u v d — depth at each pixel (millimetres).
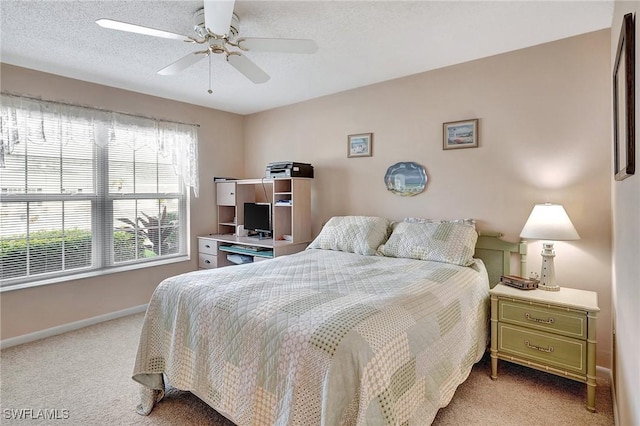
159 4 1974
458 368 1871
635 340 1268
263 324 1484
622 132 1520
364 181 3549
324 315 1442
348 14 2109
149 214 3830
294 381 1305
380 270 2312
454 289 2047
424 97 3121
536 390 2135
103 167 3430
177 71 2250
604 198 2318
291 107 4156
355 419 1177
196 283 1975
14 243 2906
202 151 4238
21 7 1984
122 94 3502
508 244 2662
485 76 2795
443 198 3041
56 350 2713
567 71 2445
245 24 2209
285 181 3965
